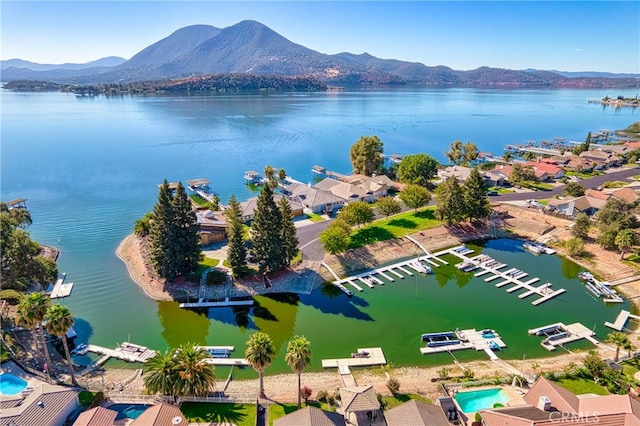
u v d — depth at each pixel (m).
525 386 48.78
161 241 71.62
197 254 75.69
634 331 62.75
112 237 97.94
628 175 144.50
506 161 165.62
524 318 66.50
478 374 52.41
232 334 62.12
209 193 132.88
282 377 52.75
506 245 94.75
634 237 82.44
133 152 192.62
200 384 44.88
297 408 45.16
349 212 91.44
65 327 45.22
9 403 43.06
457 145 168.00
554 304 70.62
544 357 56.56
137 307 68.81
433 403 45.72
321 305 70.00
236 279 74.69
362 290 74.94
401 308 69.31
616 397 40.91
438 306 69.94
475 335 61.12
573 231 92.75
